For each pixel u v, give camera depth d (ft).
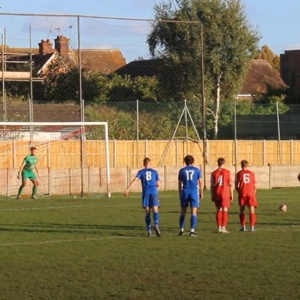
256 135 259.19
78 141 208.03
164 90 285.43
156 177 102.89
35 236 102.94
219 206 106.22
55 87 270.87
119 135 226.38
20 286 67.67
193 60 283.18
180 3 288.71
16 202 162.20
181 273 73.61
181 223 103.45
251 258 82.33
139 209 144.05
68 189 191.01
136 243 95.25
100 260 81.66
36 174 179.93
